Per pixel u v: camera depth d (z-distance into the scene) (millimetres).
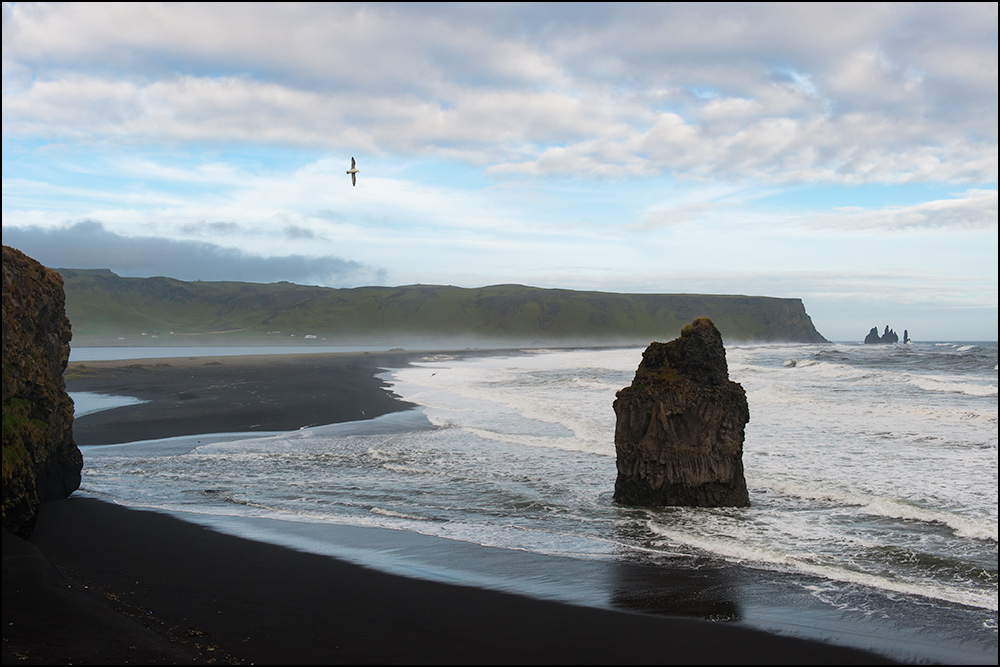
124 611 8789
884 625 8875
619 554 11773
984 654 8023
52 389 14641
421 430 26125
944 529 13023
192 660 7309
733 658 7945
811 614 9211
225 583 10109
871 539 12555
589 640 8367
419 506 15133
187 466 19547
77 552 11422
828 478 17406
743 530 13219
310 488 16859
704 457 14938
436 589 10039
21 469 11258
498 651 8023
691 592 10016
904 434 24109
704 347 15422
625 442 15430
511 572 10844
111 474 18422
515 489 16719
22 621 7613
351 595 9734
